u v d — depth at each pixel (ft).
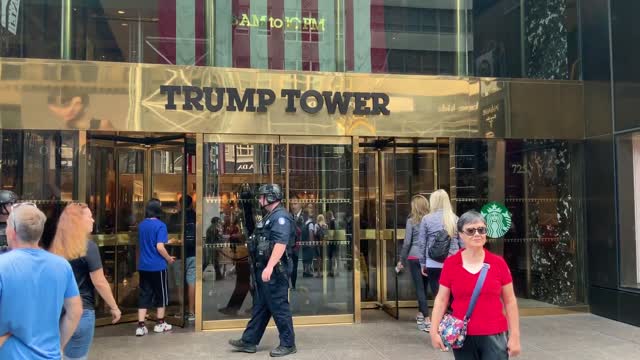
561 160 27.76
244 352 19.52
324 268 24.79
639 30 23.41
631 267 24.73
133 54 24.57
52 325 9.61
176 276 24.81
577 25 27.55
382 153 28.66
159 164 25.63
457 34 27.84
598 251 26.13
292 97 24.13
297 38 26.13
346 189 24.89
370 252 28.76
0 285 9.02
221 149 23.95
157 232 22.72
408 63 27.22
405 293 28.40
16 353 9.08
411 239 23.70
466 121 25.98
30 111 22.22
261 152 24.34
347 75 24.70
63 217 12.72
